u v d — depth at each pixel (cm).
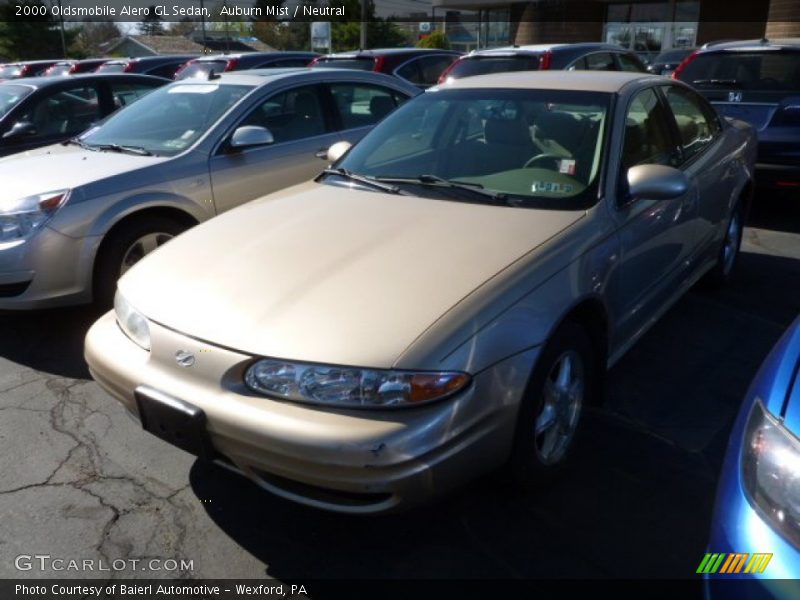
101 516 280
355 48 3822
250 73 571
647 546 256
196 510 283
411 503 226
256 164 510
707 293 496
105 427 344
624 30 2459
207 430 240
